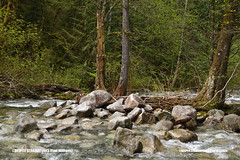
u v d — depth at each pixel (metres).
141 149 4.03
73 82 13.23
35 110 7.66
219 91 7.47
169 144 4.48
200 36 12.29
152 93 10.94
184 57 14.73
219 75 7.78
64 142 4.40
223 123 6.09
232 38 8.14
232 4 7.51
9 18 12.60
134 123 6.16
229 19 7.60
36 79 11.40
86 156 3.76
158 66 16.27
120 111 7.09
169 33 12.73
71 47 15.86
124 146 4.05
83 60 15.68
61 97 10.91
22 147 3.96
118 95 9.12
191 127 5.81
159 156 3.84
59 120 6.21
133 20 14.02
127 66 9.25
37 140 4.42
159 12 12.02
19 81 10.41
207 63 13.48
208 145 4.52
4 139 4.38
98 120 6.45
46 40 16.59
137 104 7.05
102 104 7.86
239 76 9.53
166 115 6.11
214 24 11.27
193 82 13.42
